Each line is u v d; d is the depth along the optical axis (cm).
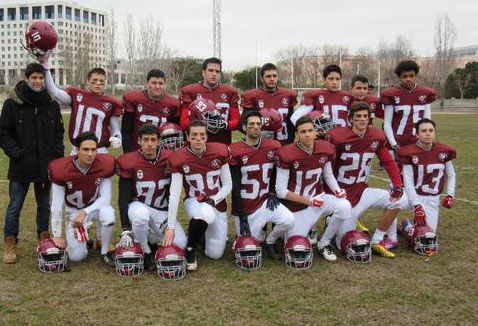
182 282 467
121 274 483
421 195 589
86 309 406
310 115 605
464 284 461
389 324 381
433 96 652
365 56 5788
